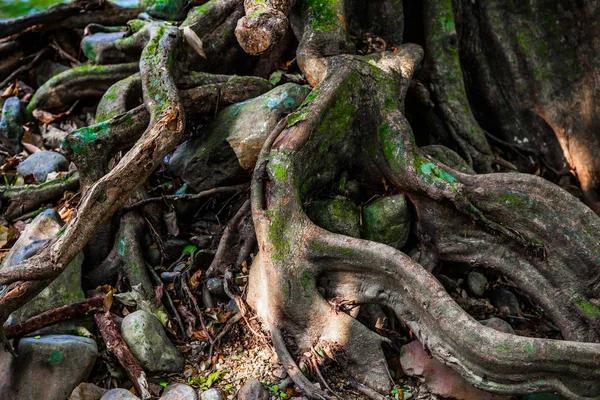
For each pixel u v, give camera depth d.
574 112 1.72
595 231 1.29
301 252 1.23
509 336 1.12
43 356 1.13
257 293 1.29
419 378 1.23
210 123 1.47
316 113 1.31
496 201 1.31
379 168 1.38
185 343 1.30
